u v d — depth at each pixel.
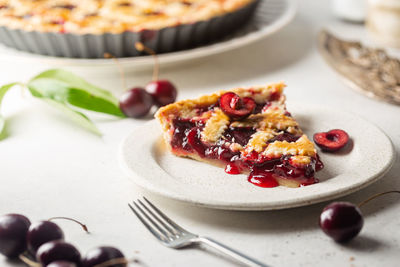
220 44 0.91
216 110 0.73
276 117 0.73
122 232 0.64
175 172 0.69
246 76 0.91
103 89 0.87
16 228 0.60
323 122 0.75
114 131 0.79
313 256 0.60
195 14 0.92
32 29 0.88
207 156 0.70
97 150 0.75
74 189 0.69
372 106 0.82
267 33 0.93
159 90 0.82
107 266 0.58
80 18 0.92
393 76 0.85
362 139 0.71
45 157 0.74
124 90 0.88
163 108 0.72
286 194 0.63
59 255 0.58
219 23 0.93
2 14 0.92
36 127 0.80
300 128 0.75
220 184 0.67
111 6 0.96
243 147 0.69
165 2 0.97
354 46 0.94
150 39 0.89
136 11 0.94
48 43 0.89
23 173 0.72
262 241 0.62
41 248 0.58
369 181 0.65
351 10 1.06
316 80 0.89
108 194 0.68
